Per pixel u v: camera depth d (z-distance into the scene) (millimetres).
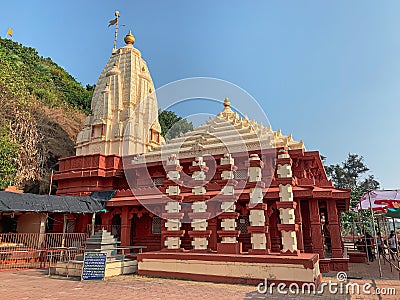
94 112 28188
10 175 25844
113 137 26031
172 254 12781
